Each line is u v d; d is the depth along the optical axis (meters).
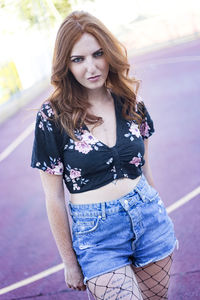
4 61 11.77
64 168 2.01
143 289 2.21
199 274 3.19
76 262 2.06
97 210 1.96
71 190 2.03
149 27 18.02
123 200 1.98
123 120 2.06
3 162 7.29
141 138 2.09
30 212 5.05
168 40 17.59
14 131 9.06
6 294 3.49
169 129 7.14
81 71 1.96
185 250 3.53
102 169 1.96
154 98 9.47
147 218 2.05
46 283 3.53
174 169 5.42
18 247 4.25
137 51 16.84
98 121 1.99
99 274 1.92
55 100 1.99
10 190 5.92
